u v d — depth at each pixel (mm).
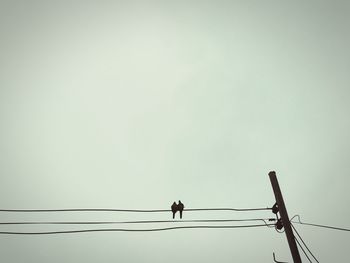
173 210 13148
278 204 13156
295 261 11797
